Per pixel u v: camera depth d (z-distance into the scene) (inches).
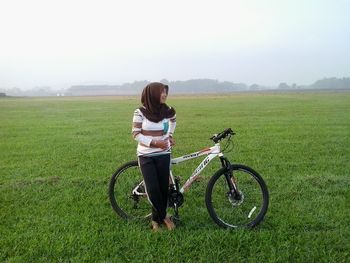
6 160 311.4
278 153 318.3
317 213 173.8
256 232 152.8
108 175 250.8
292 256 134.9
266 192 157.9
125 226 162.1
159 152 151.6
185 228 157.9
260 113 787.4
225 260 133.3
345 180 226.8
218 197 163.0
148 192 152.6
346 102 1235.2
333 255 134.8
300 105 1071.0
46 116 809.5
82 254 138.3
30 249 140.8
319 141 382.9
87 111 976.3
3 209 185.6
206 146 373.7
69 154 335.0
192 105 1187.3
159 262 132.8
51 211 182.4
